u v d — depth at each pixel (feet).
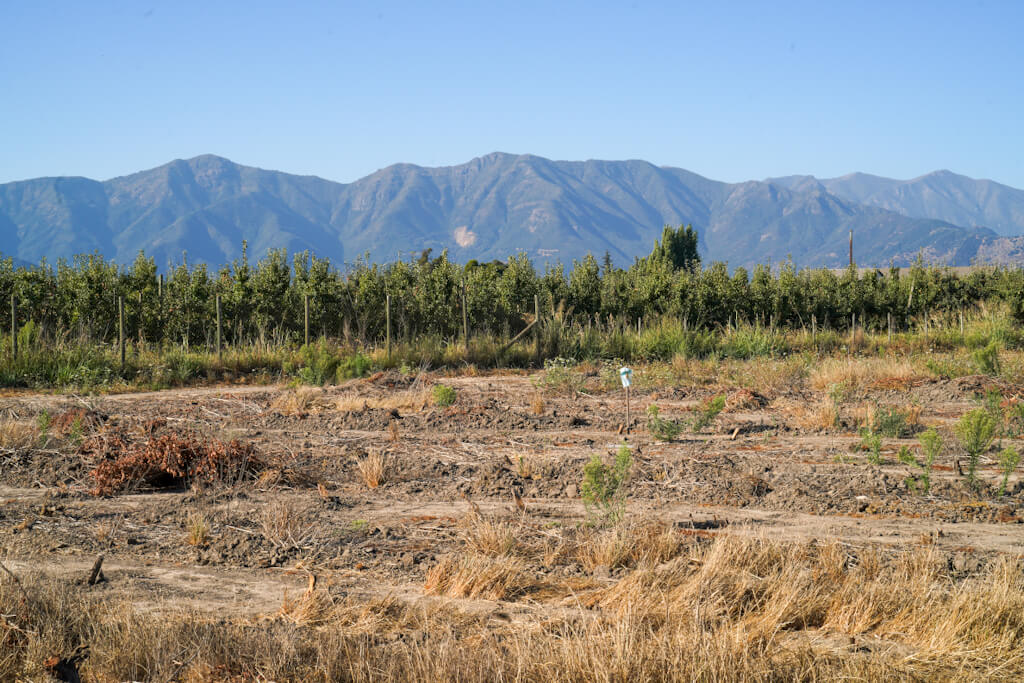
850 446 31.55
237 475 26.37
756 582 16.20
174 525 21.30
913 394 44.98
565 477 26.09
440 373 59.88
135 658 13.15
